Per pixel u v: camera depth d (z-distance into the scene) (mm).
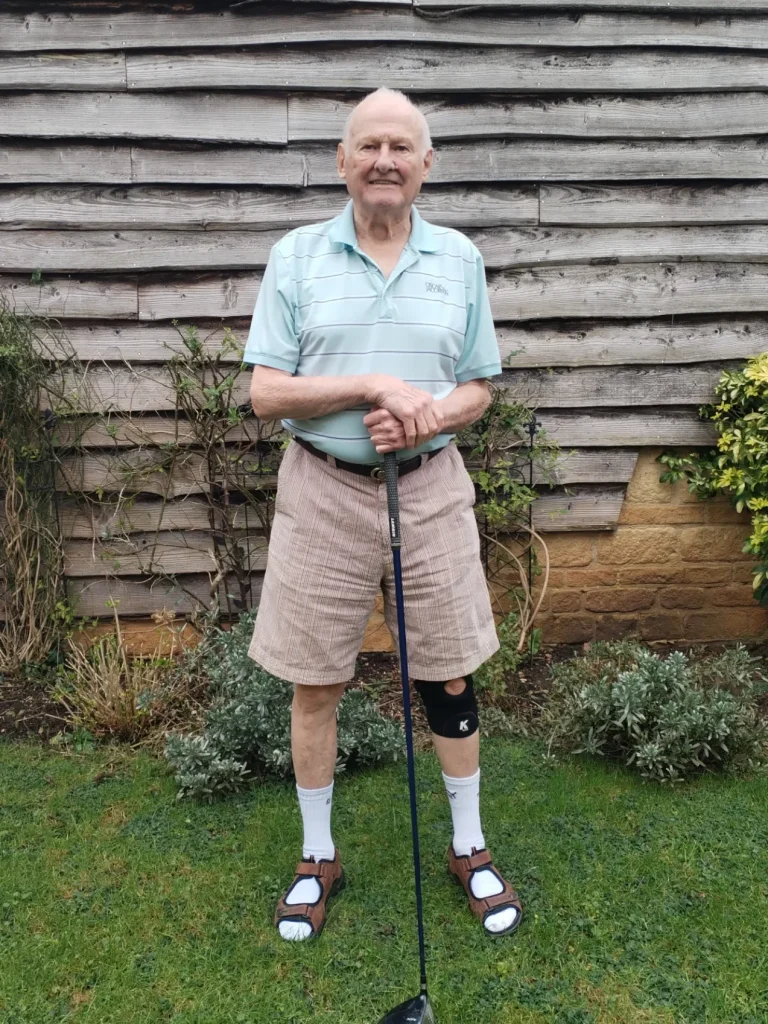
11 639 3576
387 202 1889
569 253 3473
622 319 3551
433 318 1978
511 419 3520
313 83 3268
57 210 3318
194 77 3246
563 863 2432
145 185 3322
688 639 3842
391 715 3262
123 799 2760
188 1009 1964
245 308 3436
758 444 3387
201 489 3568
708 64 3385
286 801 2730
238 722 2867
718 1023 1921
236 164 3320
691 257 3516
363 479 2004
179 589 3672
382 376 1886
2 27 3176
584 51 3332
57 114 3244
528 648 3672
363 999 1991
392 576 2078
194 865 2441
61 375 3441
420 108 3322
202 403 3479
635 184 3453
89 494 3559
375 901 2289
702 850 2488
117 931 2188
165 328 3438
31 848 2512
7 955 2104
